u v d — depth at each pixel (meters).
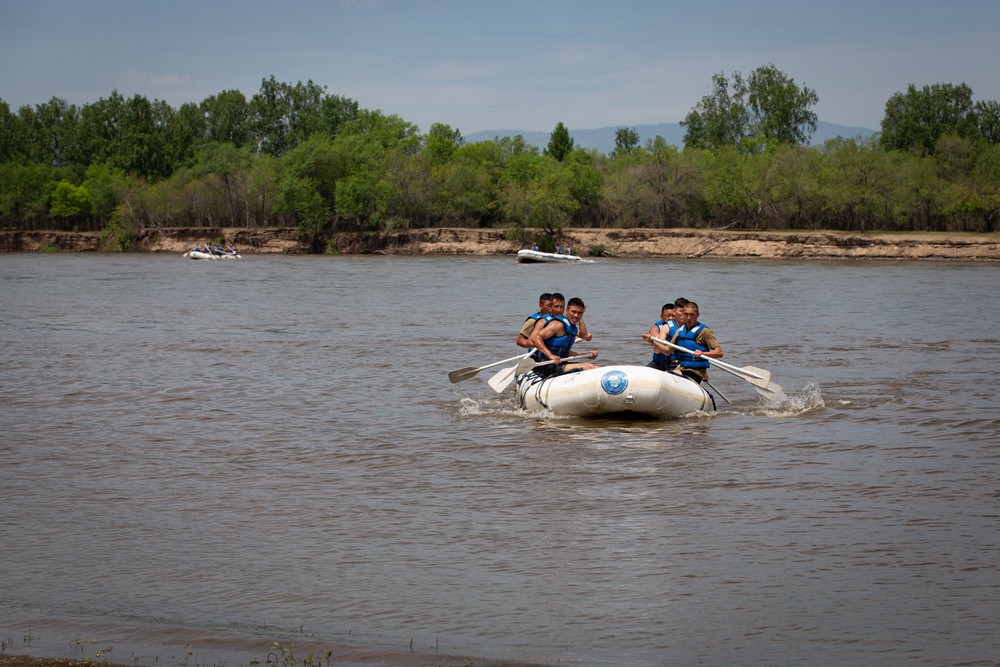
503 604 8.44
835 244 92.69
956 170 109.88
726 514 10.89
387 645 7.62
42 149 158.38
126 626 7.99
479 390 19.41
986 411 16.69
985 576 8.98
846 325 32.09
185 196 120.25
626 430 15.45
